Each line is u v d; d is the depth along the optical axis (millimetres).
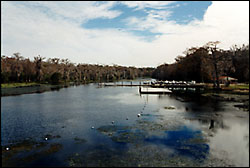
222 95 51938
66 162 14719
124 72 197500
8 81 101688
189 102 42906
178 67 114625
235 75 87062
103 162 14648
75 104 42656
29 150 16969
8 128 23719
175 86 79750
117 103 43625
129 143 18312
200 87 73750
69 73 151625
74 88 91312
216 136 20031
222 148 16906
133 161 14742
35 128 23703
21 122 26734
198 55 80750
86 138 19891
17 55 117188
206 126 23703
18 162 14789
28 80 118875
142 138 19609
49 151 16719
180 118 27922
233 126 23578
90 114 31688
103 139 19500
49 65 140375
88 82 144750
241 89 57812
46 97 56281
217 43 64250
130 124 25031
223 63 65438
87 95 61375
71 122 26500
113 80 176750
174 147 17250
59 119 28344
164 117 28688
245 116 28703
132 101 46688
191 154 15797
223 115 29516
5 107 39250
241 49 99000
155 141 18750
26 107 39125
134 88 89750
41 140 19469
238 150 16500
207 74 79500
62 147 17594
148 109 35375
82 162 14703
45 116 30469
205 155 15594
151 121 26391
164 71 159875
